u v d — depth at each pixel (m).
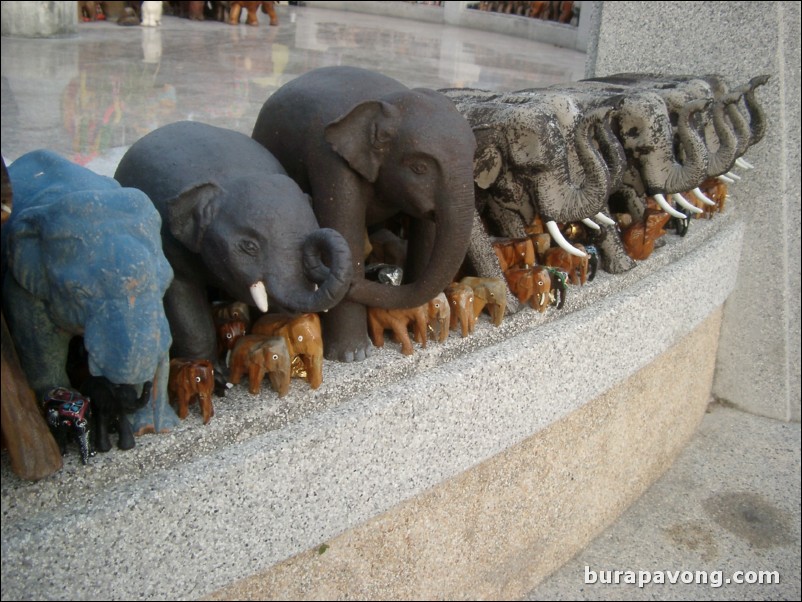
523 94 2.66
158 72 7.23
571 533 2.91
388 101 1.93
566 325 2.53
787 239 3.98
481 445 2.28
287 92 2.16
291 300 1.67
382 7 15.95
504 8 14.67
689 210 3.33
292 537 1.85
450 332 2.29
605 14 4.17
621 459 3.13
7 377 1.41
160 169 1.85
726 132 3.18
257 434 1.81
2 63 7.16
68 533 1.48
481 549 2.50
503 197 2.47
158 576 1.63
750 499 3.43
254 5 11.55
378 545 2.14
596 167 2.44
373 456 1.98
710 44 3.89
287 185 1.76
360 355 2.09
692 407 3.84
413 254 2.32
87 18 10.77
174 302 1.83
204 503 1.66
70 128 5.00
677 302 3.12
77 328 1.52
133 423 1.64
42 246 1.46
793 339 4.10
